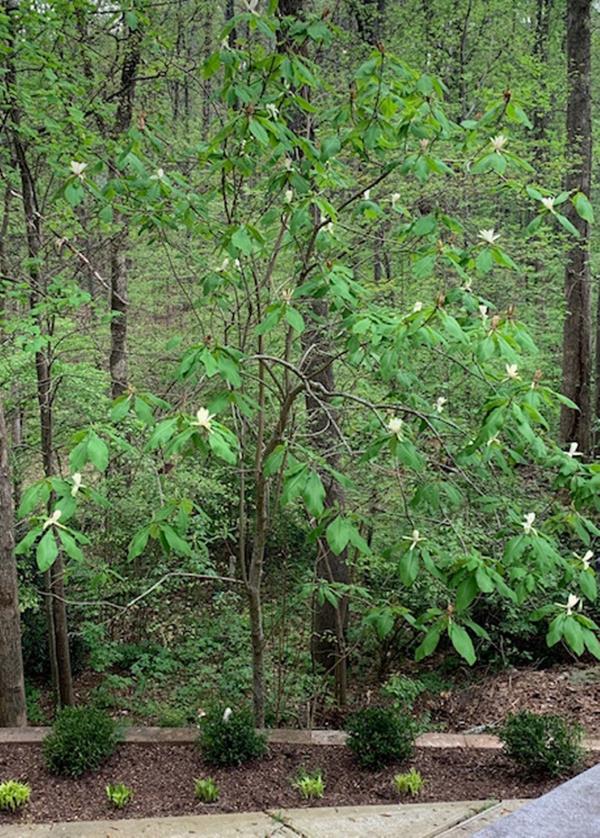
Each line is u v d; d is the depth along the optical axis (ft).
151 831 9.36
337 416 14.29
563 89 26.76
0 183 16.02
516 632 18.83
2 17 13.79
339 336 11.09
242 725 11.65
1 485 14.75
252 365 12.71
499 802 9.96
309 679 18.81
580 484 8.70
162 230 12.01
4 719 14.84
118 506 18.65
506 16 30.04
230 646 22.15
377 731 11.57
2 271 16.40
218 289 11.97
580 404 28.22
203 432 7.52
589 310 28.04
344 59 21.62
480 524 13.00
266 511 12.68
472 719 17.40
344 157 13.69
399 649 20.88
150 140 10.29
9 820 9.80
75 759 10.95
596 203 35.14
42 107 15.80
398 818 9.55
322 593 12.67
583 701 16.81
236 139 10.25
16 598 15.03
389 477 14.44
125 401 8.11
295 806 10.19
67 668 18.81
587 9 26.99
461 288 9.30
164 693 20.31
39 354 16.61
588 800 3.81
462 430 9.80
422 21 28.50
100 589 19.84
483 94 18.79
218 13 21.83
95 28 17.81
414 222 10.09
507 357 7.47
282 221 10.75
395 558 16.44
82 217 16.90
